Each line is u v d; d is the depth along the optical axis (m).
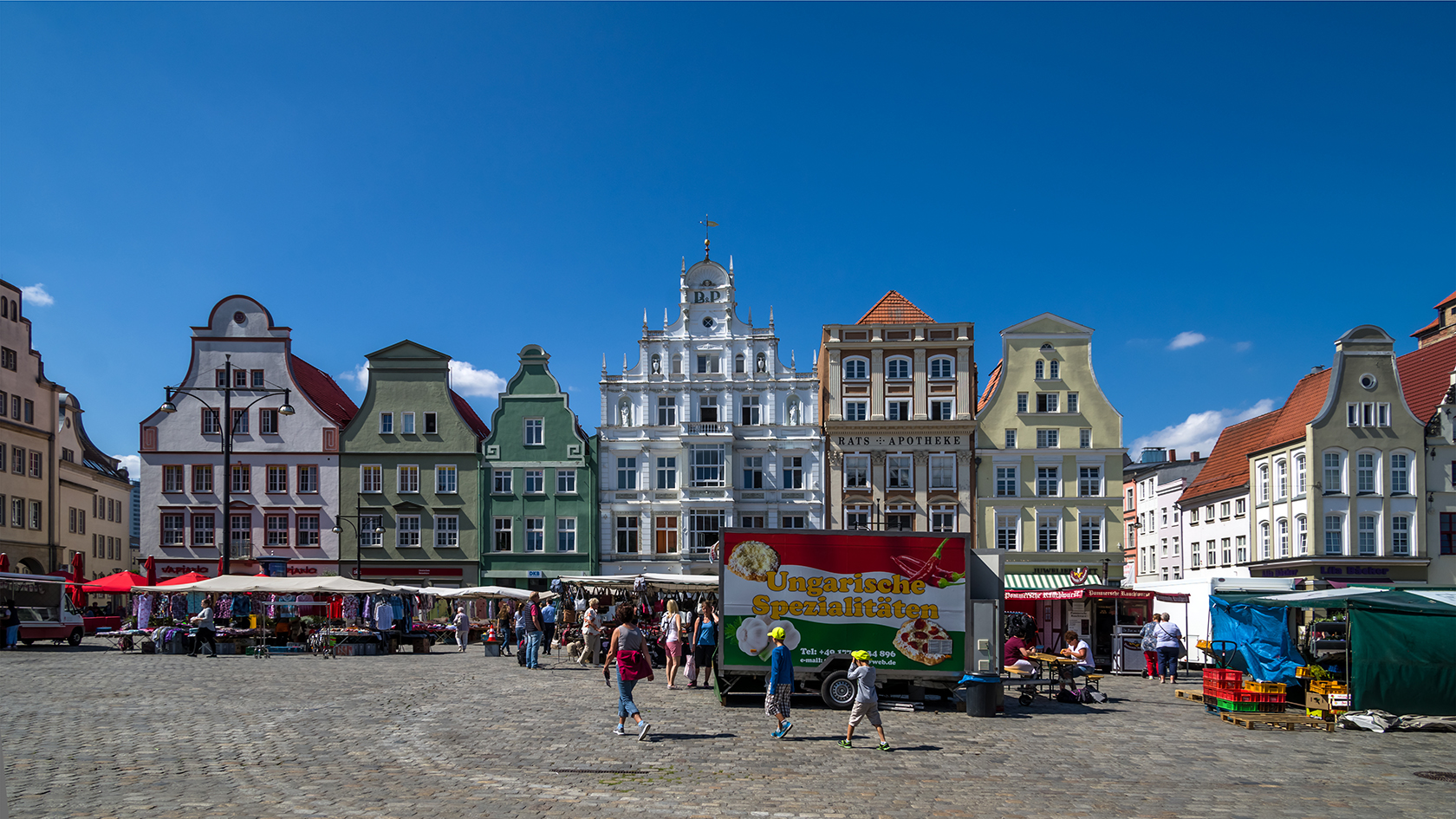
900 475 60.94
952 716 22.69
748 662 23.05
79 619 42.69
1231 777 15.81
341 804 12.38
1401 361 63.75
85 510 72.56
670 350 62.25
